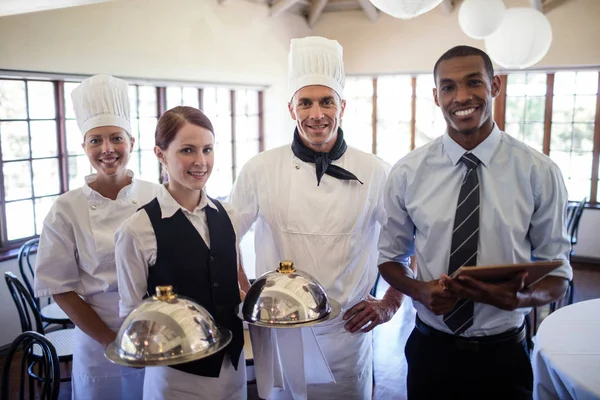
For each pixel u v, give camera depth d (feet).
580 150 20.15
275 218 6.23
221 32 17.63
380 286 17.12
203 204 4.85
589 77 19.66
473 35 11.92
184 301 3.68
